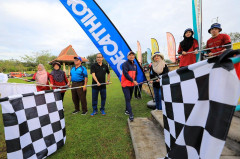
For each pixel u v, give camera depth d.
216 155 0.74
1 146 2.31
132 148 2.12
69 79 4.64
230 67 0.75
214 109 0.80
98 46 3.46
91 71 3.62
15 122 1.57
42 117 1.89
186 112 1.11
